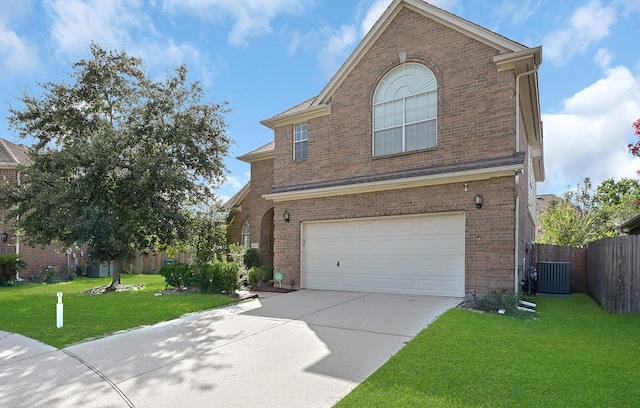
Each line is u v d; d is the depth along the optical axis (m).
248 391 4.32
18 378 4.89
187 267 13.13
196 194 15.16
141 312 9.01
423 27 11.23
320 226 12.98
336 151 12.74
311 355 5.54
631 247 8.44
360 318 7.84
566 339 5.96
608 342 5.80
